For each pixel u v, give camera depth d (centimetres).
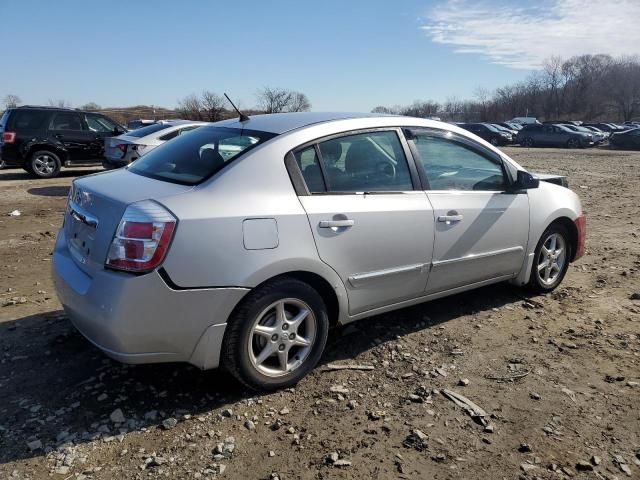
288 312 338
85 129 1429
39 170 1382
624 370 370
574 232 520
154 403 323
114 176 360
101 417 308
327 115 386
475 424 307
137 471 265
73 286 313
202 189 310
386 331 425
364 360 380
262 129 357
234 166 322
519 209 459
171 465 270
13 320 435
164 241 285
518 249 466
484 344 407
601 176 1570
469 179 431
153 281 285
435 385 347
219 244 298
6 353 379
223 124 395
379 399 331
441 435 296
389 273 375
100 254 298
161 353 299
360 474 264
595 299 503
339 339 410
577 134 3384
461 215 413
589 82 8644
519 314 464
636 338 420
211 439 290
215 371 358
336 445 286
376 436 294
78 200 346
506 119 8969
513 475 265
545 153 2789
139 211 289
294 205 329
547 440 293
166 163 360
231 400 327
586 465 271
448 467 270
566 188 534
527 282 490
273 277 321
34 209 936
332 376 358
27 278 543
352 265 354
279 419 309
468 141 435
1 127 1353
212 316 303
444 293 426
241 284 305
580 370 369
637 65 8606
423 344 405
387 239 369
